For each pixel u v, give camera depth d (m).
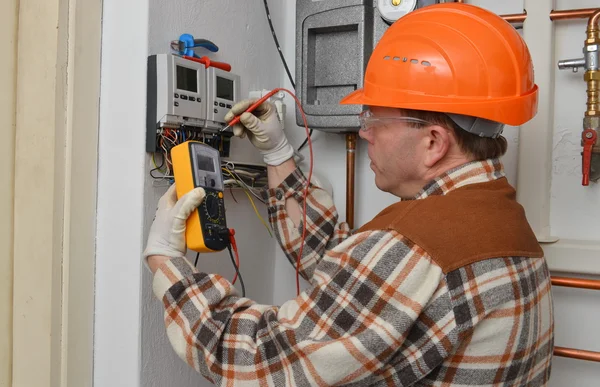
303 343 0.70
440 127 0.79
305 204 1.15
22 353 1.01
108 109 1.02
